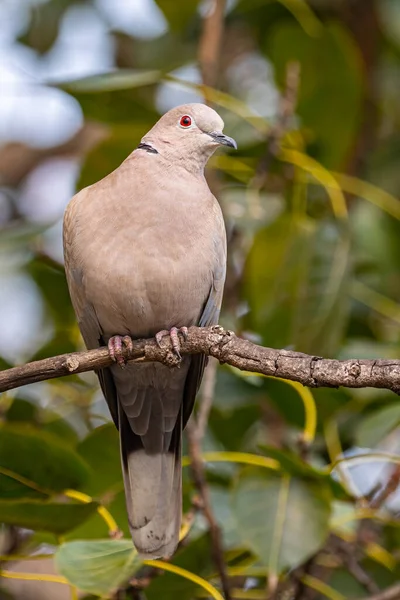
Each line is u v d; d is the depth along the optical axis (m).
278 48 11.36
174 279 8.91
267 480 8.57
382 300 10.93
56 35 13.08
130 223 8.90
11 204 13.80
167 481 9.16
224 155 10.98
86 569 7.92
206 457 8.79
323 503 8.47
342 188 10.89
